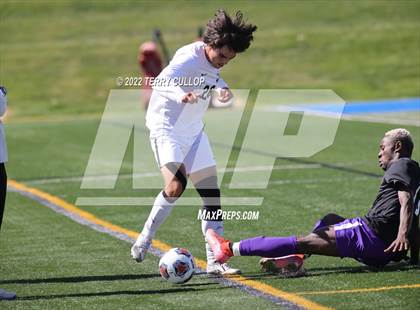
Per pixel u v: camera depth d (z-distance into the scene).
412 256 21.02
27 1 109.00
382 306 17.59
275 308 17.67
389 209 19.83
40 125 61.03
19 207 31.44
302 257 20.56
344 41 91.31
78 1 109.69
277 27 97.81
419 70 81.50
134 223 28.17
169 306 18.09
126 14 104.94
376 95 73.69
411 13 100.38
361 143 46.12
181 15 103.94
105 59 88.00
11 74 84.31
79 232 26.92
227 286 19.78
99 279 20.88
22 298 19.17
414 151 41.81
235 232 26.19
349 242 19.84
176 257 19.81
